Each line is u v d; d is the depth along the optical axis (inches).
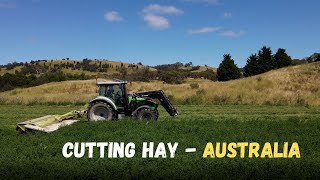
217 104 1389.0
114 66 6018.7
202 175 396.8
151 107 759.7
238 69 3053.6
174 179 386.0
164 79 3380.9
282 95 1470.2
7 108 1213.1
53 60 6555.1
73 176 393.4
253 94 1486.2
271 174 398.9
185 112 1064.8
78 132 609.0
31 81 3358.8
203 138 569.3
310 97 1451.8
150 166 431.5
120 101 765.9
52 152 498.0
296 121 749.9
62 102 1385.3
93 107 750.5
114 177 393.4
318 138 577.9
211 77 4089.6
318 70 2108.8
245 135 587.8
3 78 3243.1
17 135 610.2
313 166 431.2
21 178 386.3
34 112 1077.8
